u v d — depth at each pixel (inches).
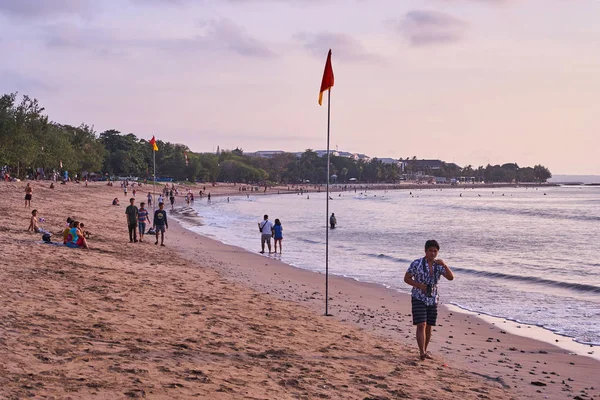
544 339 492.1
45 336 317.1
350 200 5762.8
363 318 541.3
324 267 978.7
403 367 352.5
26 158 3120.1
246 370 302.2
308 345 388.5
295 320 485.1
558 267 1098.7
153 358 300.5
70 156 4020.7
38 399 218.7
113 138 6801.2
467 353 424.5
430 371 350.3
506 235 1888.5
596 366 402.0
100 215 1788.9
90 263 682.2
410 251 1305.4
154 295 519.8
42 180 3742.6
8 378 238.2
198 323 415.2
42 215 1448.1
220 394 253.9
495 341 478.6
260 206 3978.8
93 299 456.8
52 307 402.6
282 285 737.6
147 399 234.5
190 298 530.9
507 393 319.3
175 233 1509.6
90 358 284.5
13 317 353.7
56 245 815.1
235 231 1770.4
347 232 1914.4
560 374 375.9
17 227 1047.6
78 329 346.3
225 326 417.4
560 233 1980.8
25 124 3489.2
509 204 5078.7
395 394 290.0
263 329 425.7
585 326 550.3
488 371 370.9
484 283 847.7
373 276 888.3
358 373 325.7
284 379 292.7
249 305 535.5
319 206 4183.1
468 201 5856.3
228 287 647.1
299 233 1850.4
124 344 323.0
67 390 233.0
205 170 7810.0
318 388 284.4
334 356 363.9
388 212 3508.9
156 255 908.0
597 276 965.8
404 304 646.5
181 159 7239.2
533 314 613.0
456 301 694.5
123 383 250.4
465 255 1315.2
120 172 6624.0
